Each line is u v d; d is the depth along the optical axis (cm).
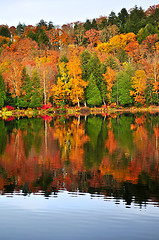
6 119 5391
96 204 1216
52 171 1731
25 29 15775
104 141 2748
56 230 992
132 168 1775
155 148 2375
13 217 1094
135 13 15325
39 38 13488
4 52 11150
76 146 2519
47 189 1416
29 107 7438
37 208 1175
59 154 2203
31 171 1736
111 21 15825
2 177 1612
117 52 12169
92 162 1942
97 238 940
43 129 3756
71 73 7356
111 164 1881
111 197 1298
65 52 11350
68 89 7312
